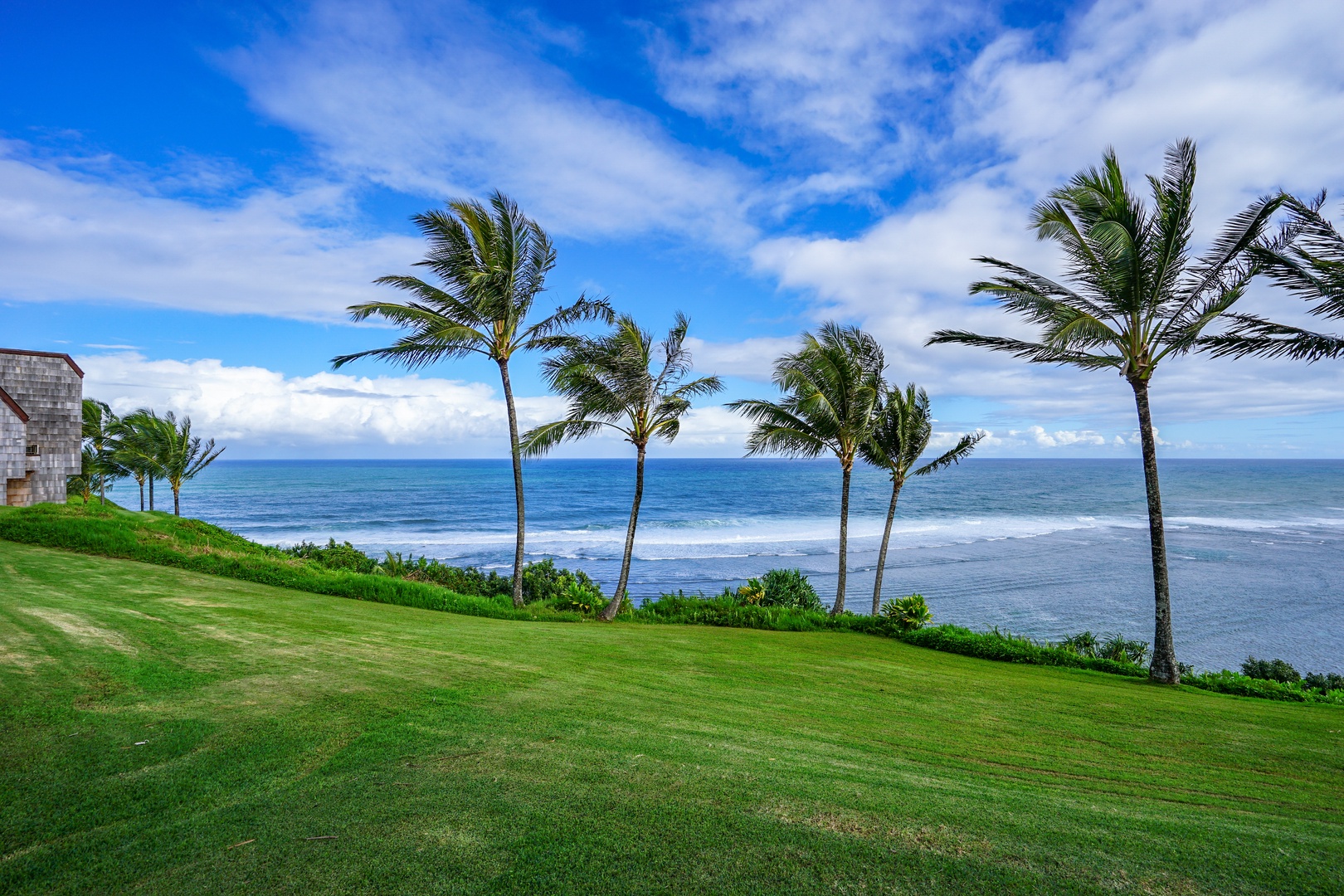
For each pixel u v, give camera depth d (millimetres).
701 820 3674
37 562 12172
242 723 5035
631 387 14750
